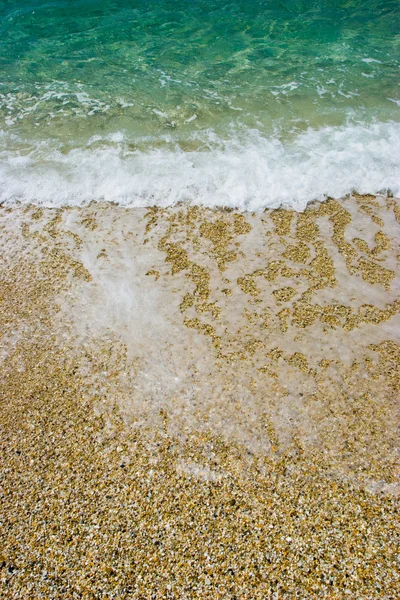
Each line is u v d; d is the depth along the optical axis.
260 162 8.60
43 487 4.66
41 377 5.60
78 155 8.80
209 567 4.13
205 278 6.73
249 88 10.55
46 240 7.29
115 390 5.48
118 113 9.85
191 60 11.58
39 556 4.21
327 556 4.20
